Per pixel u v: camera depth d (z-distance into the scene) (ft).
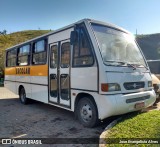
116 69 19.86
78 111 22.07
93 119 20.22
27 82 33.27
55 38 25.75
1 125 22.77
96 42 20.17
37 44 30.27
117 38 22.54
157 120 19.81
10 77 40.22
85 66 20.70
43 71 28.22
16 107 32.96
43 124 22.80
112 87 19.11
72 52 22.59
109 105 18.48
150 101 22.41
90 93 20.11
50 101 26.66
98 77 19.24
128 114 22.18
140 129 17.67
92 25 21.26
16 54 37.65
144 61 23.93
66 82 23.48
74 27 21.77
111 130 18.03
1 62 81.87
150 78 23.27
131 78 20.76
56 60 25.36
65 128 21.18
